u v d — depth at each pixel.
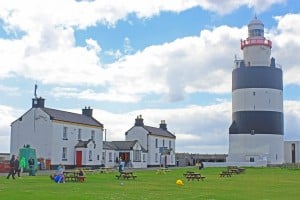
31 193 26.91
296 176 54.72
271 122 92.44
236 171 60.66
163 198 25.48
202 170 73.25
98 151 81.44
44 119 70.31
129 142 92.44
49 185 34.34
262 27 97.44
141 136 97.94
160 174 57.81
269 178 49.88
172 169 79.00
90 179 43.88
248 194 28.98
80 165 75.31
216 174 60.19
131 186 34.94
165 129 110.44
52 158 69.69
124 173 45.97
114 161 89.12
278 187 35.72
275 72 93.94
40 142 70.12
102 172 59.56
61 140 72.06
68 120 74.06
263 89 92.50
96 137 81.44
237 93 94.50
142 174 57.69
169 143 107.62
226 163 89.81
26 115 71.12
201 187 34.94
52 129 70.06
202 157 122.44
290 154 102.00
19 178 43.16
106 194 27.28
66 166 72.94
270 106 92.62
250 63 94.94
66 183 37.16
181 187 34.69
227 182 42.03
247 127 92.44
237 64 96.44
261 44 94.31
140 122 98.88
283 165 87.19
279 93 94.25
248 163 88.94
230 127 94.50
